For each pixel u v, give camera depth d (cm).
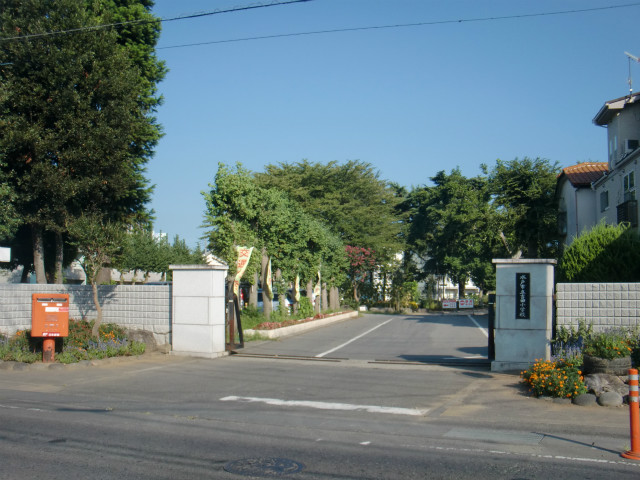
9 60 1842
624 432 826
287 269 2622
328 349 1848
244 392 1128
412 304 5566
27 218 1898
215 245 2083
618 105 2605
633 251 1591
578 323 1301
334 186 4903
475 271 5681
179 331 1617
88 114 1903
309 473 627
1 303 1716
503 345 1345
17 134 1758
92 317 1742
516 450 730
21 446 730
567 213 3441
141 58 2552
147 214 2656
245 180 2067
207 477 611
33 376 1303
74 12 1922
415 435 809
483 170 4234
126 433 805
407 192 6619
